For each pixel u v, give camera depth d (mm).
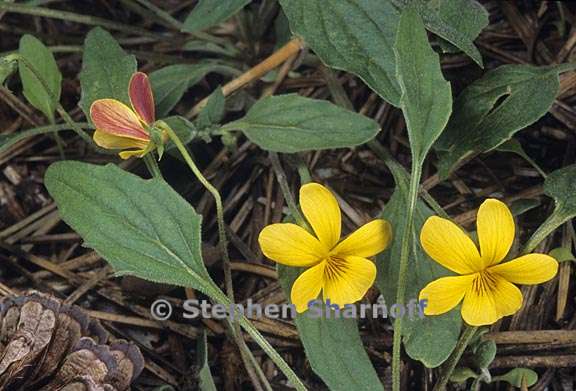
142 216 209
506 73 239
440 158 243
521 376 222
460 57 277
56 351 213
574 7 283
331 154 267
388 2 227
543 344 231
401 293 204
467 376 216
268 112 232
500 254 199
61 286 249
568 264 240
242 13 283
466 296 201
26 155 273
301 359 237
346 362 208
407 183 233
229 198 263
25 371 208
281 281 215
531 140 264
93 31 245
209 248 244
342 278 205
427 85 199
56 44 292
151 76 264
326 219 202
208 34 288
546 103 232
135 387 229
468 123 237
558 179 211
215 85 286
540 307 238
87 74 243
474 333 217
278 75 272
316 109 228
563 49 273
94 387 204
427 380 227
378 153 238
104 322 241
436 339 211
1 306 215
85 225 208
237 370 234
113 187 210
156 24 299
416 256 224
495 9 288
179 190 262
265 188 264
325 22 227
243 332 238
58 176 210
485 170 260
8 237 258
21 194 267
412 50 199
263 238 201
